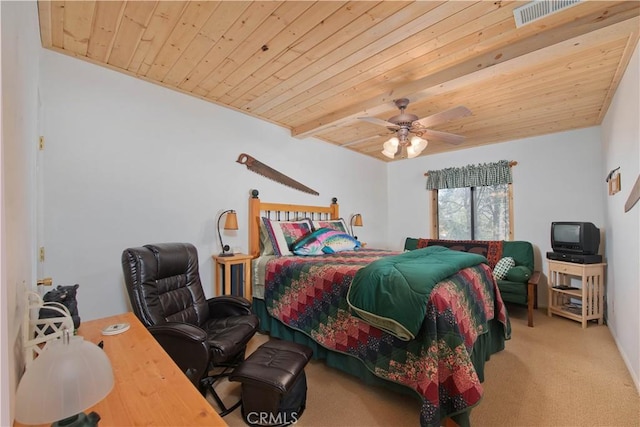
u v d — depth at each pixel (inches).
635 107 82.7
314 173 174.2
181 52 89.0
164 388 38.2
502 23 75.0
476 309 86.7
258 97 121.0
